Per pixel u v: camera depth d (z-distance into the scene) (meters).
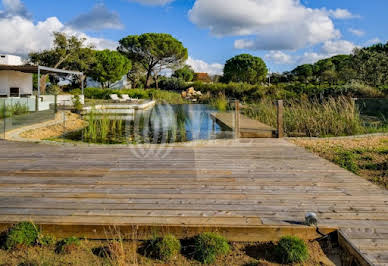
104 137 8.47
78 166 4.34
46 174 3.90
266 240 2.39
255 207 2.79
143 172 4.02
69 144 6.26
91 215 2.60
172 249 2.21
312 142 6.71
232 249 2.31
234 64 41.88
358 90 15.18
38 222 2.45
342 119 8.39
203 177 3.79
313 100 10.85
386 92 15.16
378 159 5.09
